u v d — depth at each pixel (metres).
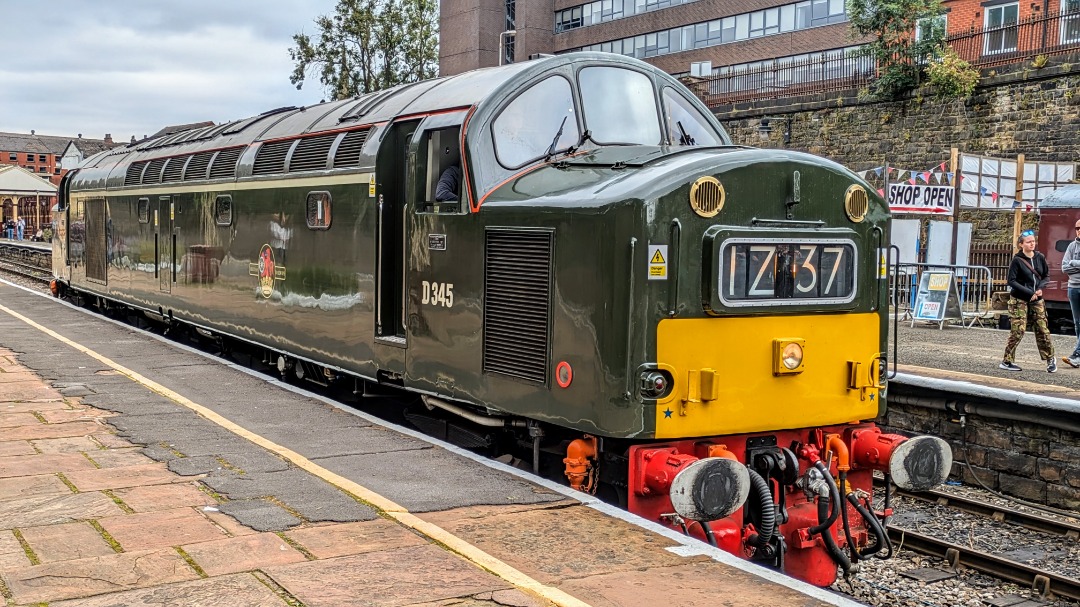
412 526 5.14
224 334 11.41
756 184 5.93
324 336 8.87
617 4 47.16
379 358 7.92
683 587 4.38
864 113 25.67
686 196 5.69
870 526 6.27
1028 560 7.11
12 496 5.58
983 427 9.05
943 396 9.31
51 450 6.70
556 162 6.64
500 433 7.27
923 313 16.00
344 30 46.38
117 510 5.34
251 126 11.62
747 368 5.92
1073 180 19.94
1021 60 22.80
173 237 13.01
